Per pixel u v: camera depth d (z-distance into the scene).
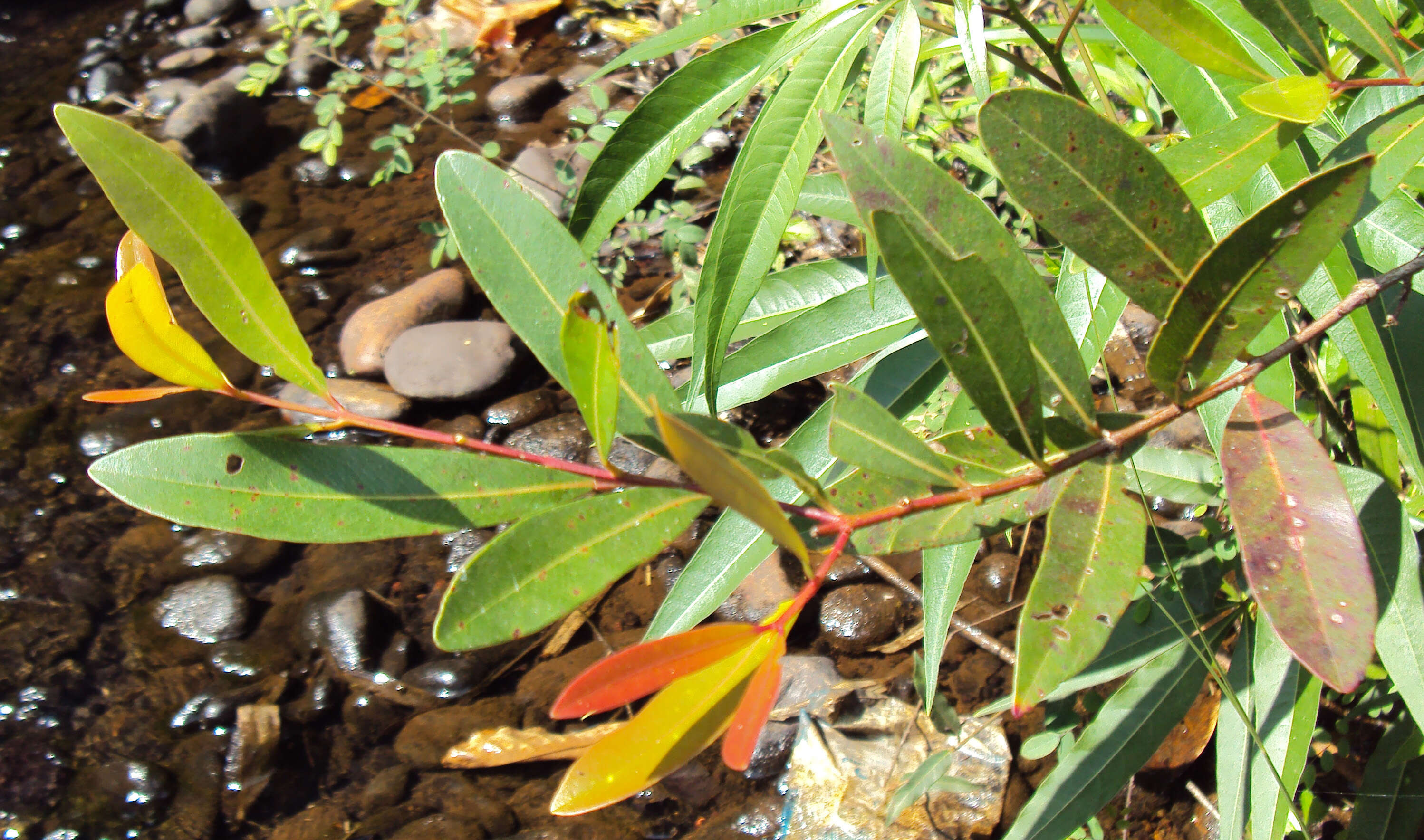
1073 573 0.33
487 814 0.81
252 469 0.35
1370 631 0.31
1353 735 0.72
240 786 0.84
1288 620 0.31
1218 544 0.61
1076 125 0.34
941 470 0.34
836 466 0.54
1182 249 0.35
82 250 1.38
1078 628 0.32
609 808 0.81
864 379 0.59
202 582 0.98
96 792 0.84
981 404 0.33
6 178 1.50
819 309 0.59
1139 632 0.62
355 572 1.00
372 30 1.74
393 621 0.95
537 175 1.35
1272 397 0.49
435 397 1.12
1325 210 0.32
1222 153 0.42
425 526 0.35
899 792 0.69
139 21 1.82
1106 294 0.54
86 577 1.01
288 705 0.89
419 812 0.81
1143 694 0.58
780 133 0.47
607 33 1.66
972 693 0.84
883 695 0.84
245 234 0.35
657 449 0.35
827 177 0.70
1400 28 0.52
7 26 1.85
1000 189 0.97
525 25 1.67
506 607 0.33
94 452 1.12
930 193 0.35
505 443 1.09
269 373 1.20
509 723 0.86
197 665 0.93
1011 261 0.35
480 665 0.91
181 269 0.34
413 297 1.21
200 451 0.35
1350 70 0.52
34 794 0.84
